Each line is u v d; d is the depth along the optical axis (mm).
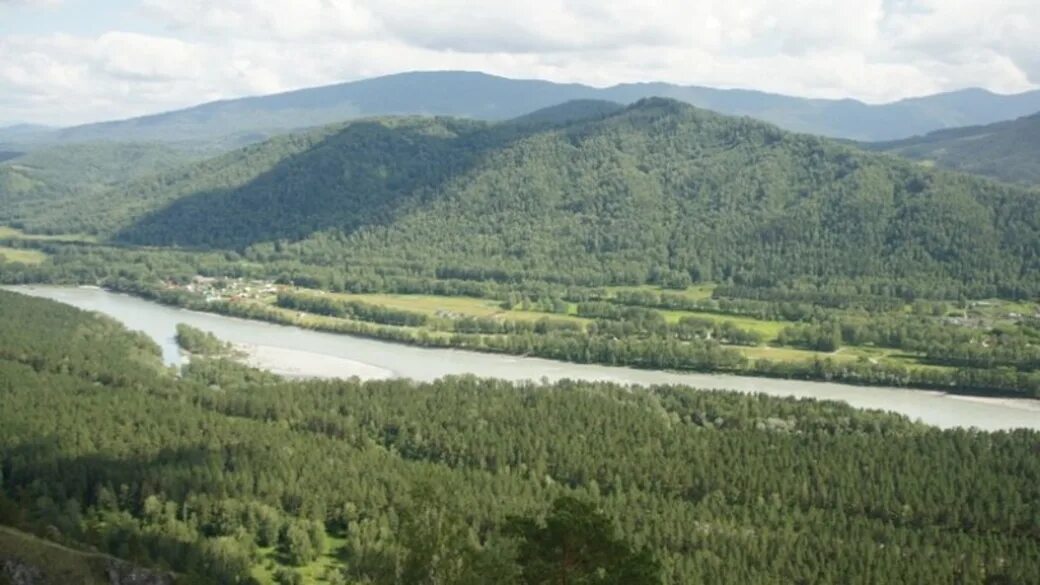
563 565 102562
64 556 156000
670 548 193125
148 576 162125
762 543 191500
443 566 105562
